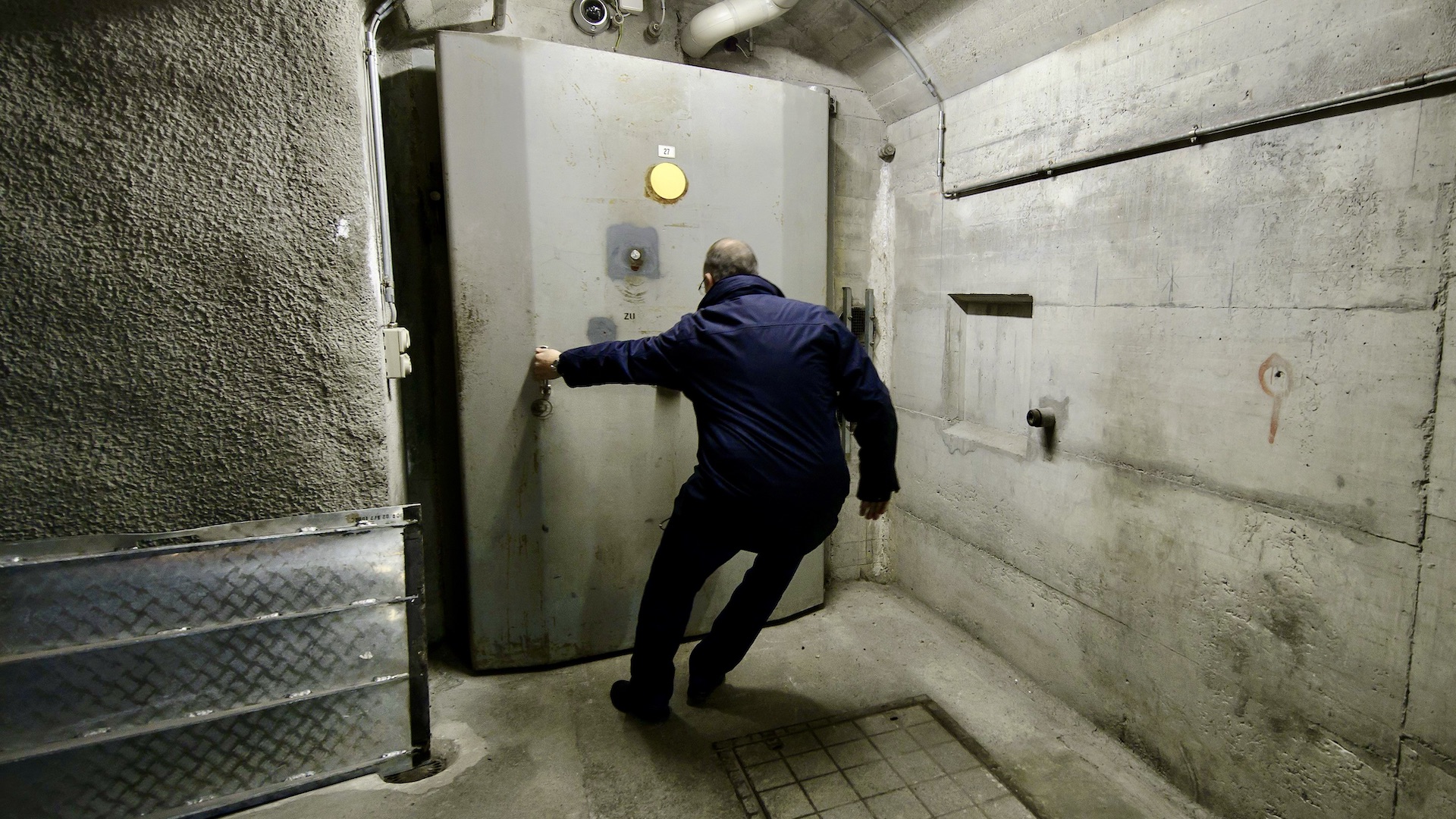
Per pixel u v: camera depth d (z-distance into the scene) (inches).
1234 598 56.3
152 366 46.8
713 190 83.0
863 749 68.0
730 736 70.2
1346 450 47.8
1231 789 57.1
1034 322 76.3
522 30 82.8
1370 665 47.0
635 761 66.1
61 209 43.8
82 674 46.6
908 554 103.9
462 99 71.3
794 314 63.9
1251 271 53.4
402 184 78.5
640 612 70.1
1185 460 59.8
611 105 77.2
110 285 45.2
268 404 49.8
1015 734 70.4
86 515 46.8
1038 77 73.6
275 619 51.4
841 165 100.5
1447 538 42.4
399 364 58.4
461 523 80.8
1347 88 46.1
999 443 84.3
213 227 46.8
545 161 75.1
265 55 46.4
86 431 46.1
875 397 61.9
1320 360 49.1
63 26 42.4
